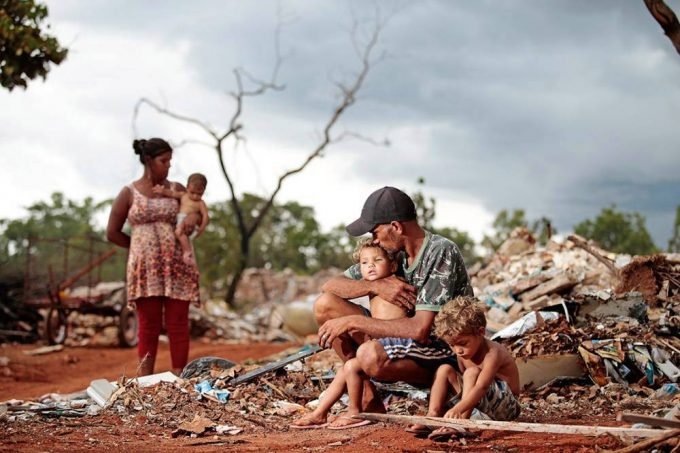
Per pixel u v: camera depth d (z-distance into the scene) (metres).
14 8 13.20
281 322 21.17
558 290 10.26
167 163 9.08
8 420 6.27
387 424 5.79
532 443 5.23
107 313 18.12
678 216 28.52
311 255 62.12
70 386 11.34
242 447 5.34
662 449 4.82
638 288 9.52
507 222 39.09
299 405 6.90
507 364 5.86
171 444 5.50
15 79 13.32
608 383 7.68
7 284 19.75
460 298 5.66
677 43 6.15
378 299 6.27
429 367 6.00
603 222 39.12
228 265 29.45
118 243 9.21
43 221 62.62
